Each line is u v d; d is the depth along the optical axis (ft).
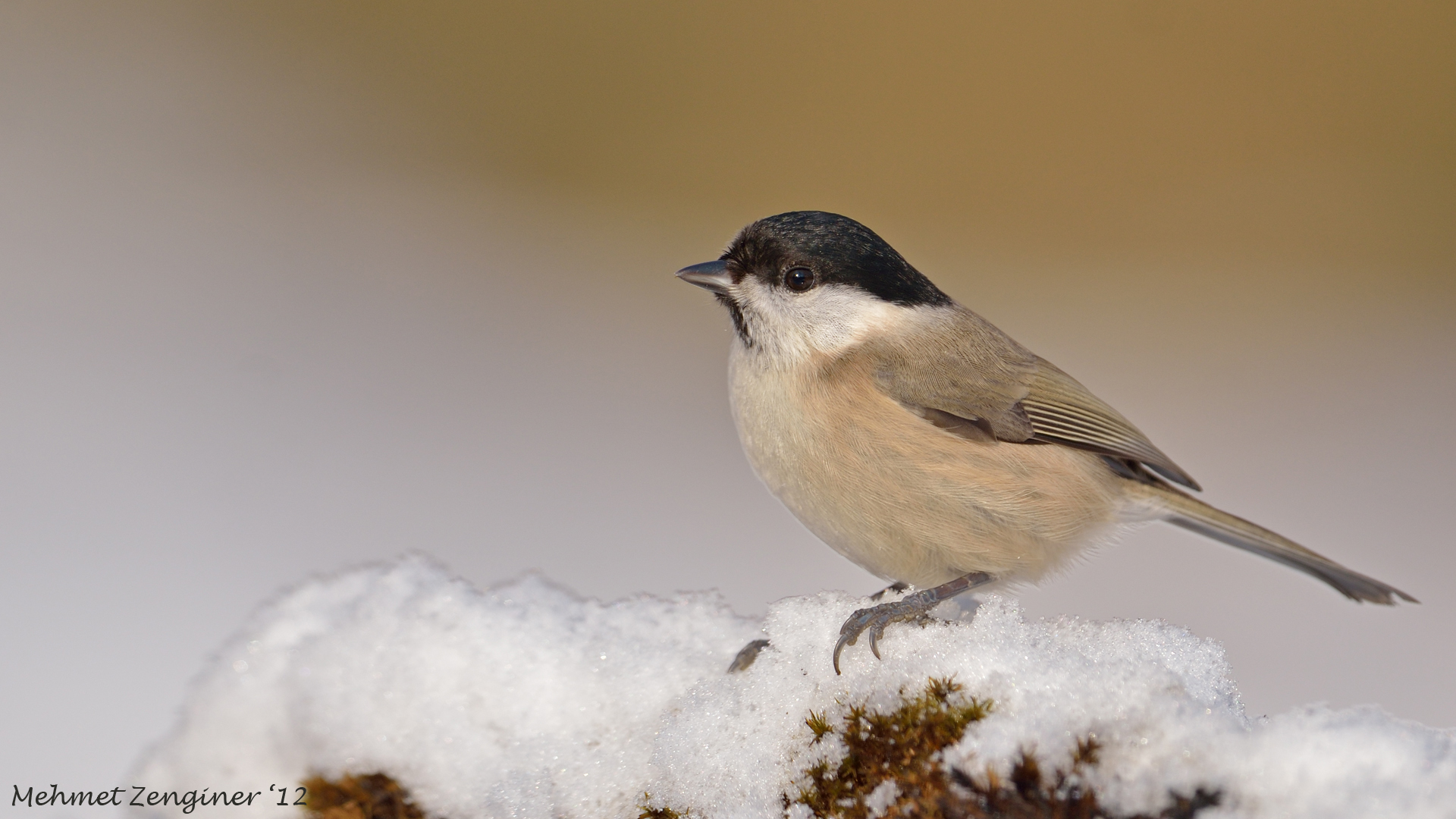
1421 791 8.67
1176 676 8.77
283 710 8.80
